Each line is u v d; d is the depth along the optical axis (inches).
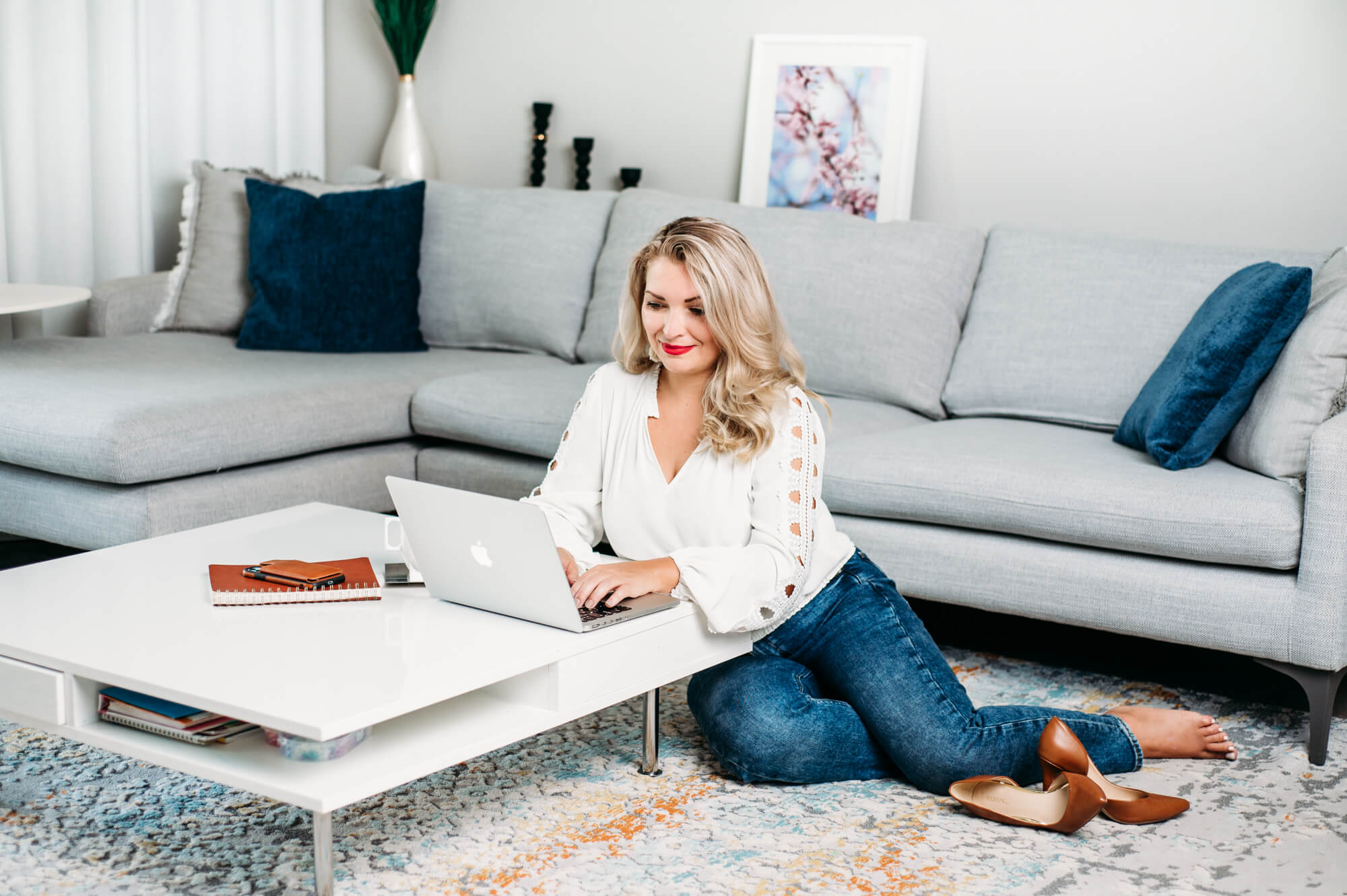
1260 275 92.4
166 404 98.7
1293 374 87.0
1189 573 85.0
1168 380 94.7
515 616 65.8
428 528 66.7
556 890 61.1
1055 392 110.3
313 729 51.0
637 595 67.5
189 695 54.5
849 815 70.6
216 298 135.0
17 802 69.5
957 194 148.2
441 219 140.9
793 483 71.1
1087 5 137.9
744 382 70.9
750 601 69.4
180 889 60.3
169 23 157.9
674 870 63.5
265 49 170.1
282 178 143.5
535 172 168.7
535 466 112.0
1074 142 140.9
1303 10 128.0
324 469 110.1
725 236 70.5
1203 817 71.2
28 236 145.6
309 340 130.0
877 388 117.6
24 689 60.1
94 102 150.3
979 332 116.4
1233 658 101.7
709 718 74.5
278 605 67.1
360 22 177.9
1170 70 135.0
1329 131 128.6
